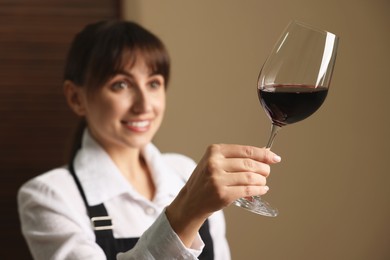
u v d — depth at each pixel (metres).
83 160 2.15
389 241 2.97
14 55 2.99
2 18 2.97
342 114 2.91
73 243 1.90
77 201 2.06
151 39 2.11
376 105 2.89
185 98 2.98
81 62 2.13
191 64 2.96
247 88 2.97
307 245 2.99
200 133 3.00
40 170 3.06
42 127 3.04
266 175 1.30
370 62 2.87
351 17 2.85
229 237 3.03
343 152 2.93
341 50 2.87
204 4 2.94
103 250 2.02
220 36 2.95
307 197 2.97
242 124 2.99
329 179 2.95
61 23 2.99
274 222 3.00
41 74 3.02
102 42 2.06
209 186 1.28
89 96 2.12
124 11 2.99
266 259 3.03
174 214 1.41
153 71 2.11
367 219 2.97
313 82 1.28
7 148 3.04
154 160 2.25
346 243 2.98
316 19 2.88
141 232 2.09
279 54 1.30
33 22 2.98
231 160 1.29
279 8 2.92
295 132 2.94
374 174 2.94
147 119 2.13
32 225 2.00
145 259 1.42
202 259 2.15
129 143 2.12
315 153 2.94
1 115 3.02
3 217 3.06
